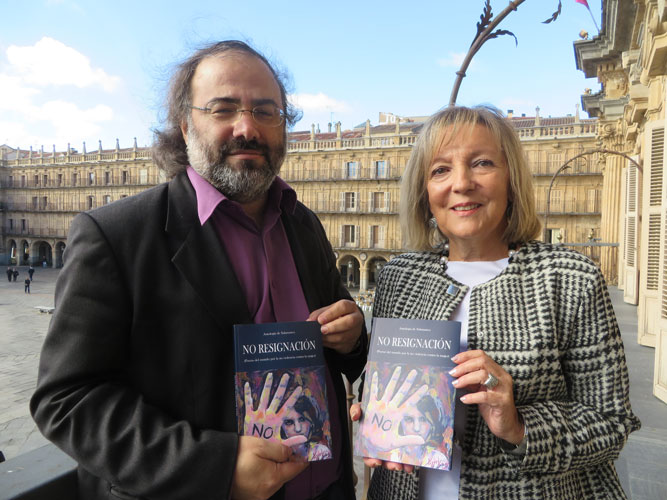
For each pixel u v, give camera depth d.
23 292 34.44
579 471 1.32
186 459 0.99
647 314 7.34
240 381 1.12
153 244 1.21
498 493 1.25
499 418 1.13
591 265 1.33
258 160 1.35
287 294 1.48
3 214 57.53
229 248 1.38
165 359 1.17
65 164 52.75
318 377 1.22
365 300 25.88
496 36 3.95
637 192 11.12
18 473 1.28
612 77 14.93
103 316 1.09
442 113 1.45
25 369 13.79
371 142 38.41
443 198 1.43
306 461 1.12
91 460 0.99
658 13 4.09
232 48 1.39
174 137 1.54
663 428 4.11
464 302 1.43
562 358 1.32
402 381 1.24
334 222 39.47
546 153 32.25
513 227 1.48
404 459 1.19
